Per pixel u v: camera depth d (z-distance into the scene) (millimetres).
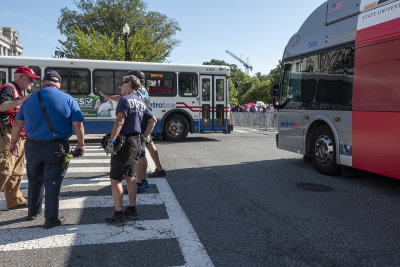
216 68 14133
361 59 5832
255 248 3316
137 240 3490
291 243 3445
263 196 5199
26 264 2949
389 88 5234
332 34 6688
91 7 37469
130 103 3926
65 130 3855
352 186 5934
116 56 27500
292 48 8109
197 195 5238
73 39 27250
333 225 3975
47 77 3900
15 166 4492
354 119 5988
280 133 8477
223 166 7754
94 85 12562
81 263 2980
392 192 5543
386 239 3572
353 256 3160
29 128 3789
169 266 2934
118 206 3932
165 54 31000
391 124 5207
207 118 14070
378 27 5520
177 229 3803
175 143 12820
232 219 4152
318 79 7027
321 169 6988
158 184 5941
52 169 3828
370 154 5629
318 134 7094
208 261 3033
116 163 3900
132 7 39219
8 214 4305
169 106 13531
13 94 4113
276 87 8500
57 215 3887
